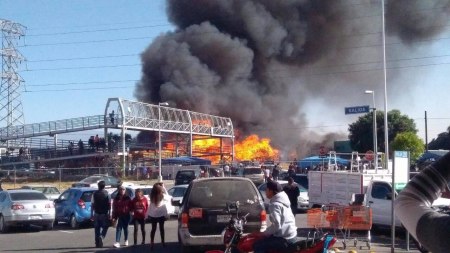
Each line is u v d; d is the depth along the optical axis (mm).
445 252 1648
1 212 22141
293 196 19469
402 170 13227
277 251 8992
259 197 13633
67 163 51781
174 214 25391
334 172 21500
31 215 21938
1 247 17594
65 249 16859
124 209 16797
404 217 1821
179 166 44344
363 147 62969
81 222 23219
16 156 53750
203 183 13781
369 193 18812
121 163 47812
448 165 1883
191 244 13414
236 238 9680
